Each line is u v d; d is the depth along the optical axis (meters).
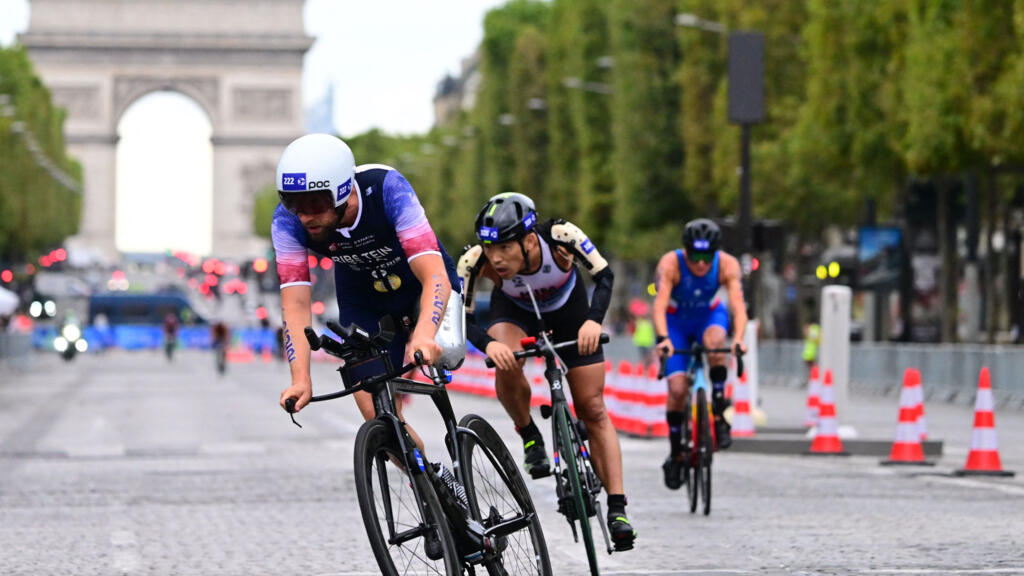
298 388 17.61
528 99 187.00
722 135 120.38
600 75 158.12
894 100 93.06
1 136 188.50
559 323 22.31
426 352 17.16
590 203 158.00
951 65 79.38
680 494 34.56
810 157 106.06
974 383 80.06
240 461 44.41
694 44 126.06
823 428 45.75
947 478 38.03
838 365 51.31
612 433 21.72
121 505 33.16
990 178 94.69
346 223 18.11
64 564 24.69
